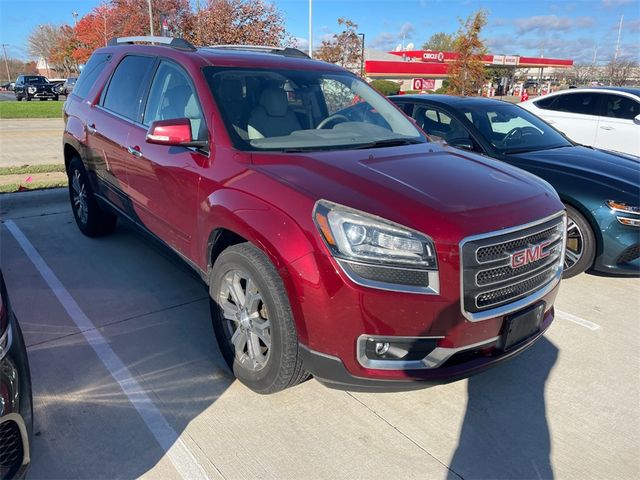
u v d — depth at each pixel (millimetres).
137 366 3326
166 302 4176
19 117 20906
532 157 5348
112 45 5277
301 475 2518
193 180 3334
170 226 3771
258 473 2520
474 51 25906
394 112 4262
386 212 2531
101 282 4508
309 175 2846
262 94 3650
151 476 2479
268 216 2707
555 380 3408
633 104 9172
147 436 2727
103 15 39438
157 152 3760
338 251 2471
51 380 3148
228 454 2629
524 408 3111
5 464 2068
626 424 3006
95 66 5355
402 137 3885
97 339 3617
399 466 2607
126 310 4035
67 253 5145
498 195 2854
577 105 9898
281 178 2832
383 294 2449
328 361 2580
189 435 2746
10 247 5285
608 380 3432
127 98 4469
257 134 3381
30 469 2479
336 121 3848
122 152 4289
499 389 3293
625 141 9141
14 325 2211
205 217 3197
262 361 2965
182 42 4203
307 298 2527
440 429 2893
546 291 2967
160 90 4016
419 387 2639
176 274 4703
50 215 6398
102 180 4883
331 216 2508
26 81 41344
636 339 3975
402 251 2471
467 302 2561
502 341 2775
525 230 2732
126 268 4812
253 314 2957
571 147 5824
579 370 3537
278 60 4109
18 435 2094
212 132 3326
